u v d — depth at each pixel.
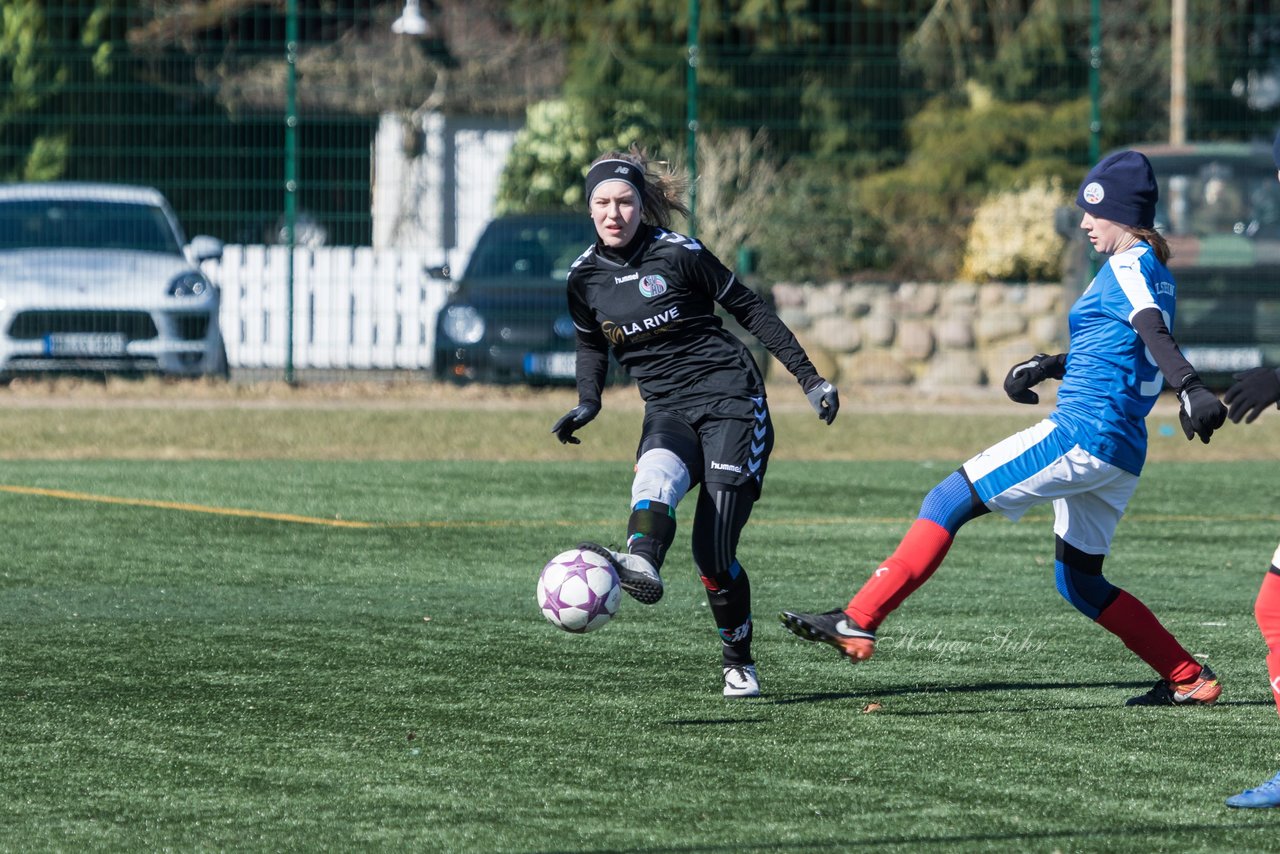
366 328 78.31
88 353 66.50
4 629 27.00
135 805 17.47
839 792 17.98
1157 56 103.69
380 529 37.97
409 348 78.56
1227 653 25.97
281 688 22.98
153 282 67.44
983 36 109.00
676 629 27.31
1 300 65.81
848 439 56.41
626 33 101.62
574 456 52.28
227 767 18.94
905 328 74.00
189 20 104.94
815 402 21.72
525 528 38.34
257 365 77.81
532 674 23.98
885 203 99.06
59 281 66.50
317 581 31.58
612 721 21.20
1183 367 19.78
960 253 83.12
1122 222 21.20
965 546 36.19
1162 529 39.38
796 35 100.25
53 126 83.19
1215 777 18.61
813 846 16.12
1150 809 17.34
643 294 21.94
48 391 66.38
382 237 105.38
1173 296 21.16
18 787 18.12
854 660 20.64
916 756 19.50
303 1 115.19
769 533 38.03
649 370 22.33
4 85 83.00
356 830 16.66
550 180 92.00
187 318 67.75
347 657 25.06
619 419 60.66
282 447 53.16
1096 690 23.19
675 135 91.12
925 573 20.72
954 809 17.33
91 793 17.92
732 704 22.22
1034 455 20.91
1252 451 55.59
